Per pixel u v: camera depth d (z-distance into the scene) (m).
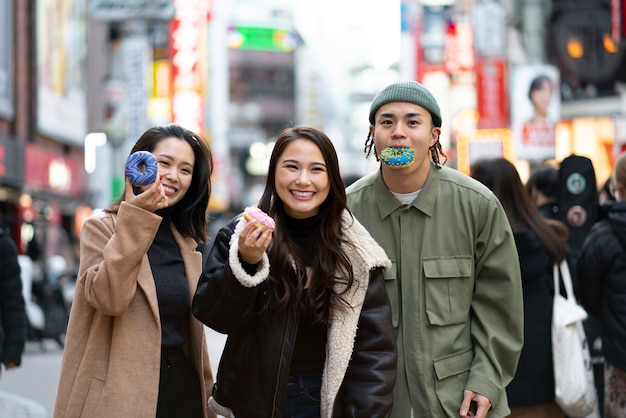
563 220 6.79
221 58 59.38
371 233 4.45
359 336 3.85
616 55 23.56
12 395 10.80
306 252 3.89
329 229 3.85
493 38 21.92
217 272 3.66
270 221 3.55
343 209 3.88
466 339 4.38
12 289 6.63
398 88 4.25
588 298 5.77
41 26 27.17
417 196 4.42
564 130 24.86
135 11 21.72
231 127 97.81
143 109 22.95
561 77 24.08
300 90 90.38
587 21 23.64
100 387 3.96
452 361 4.29
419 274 4.34
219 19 59.25
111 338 4.02
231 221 3.89
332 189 3.85
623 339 5.54
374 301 3.86
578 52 23.78
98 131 35.22
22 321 6.67
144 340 4.00
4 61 24.27
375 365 3.78
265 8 89.19
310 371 3.85
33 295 17.00
